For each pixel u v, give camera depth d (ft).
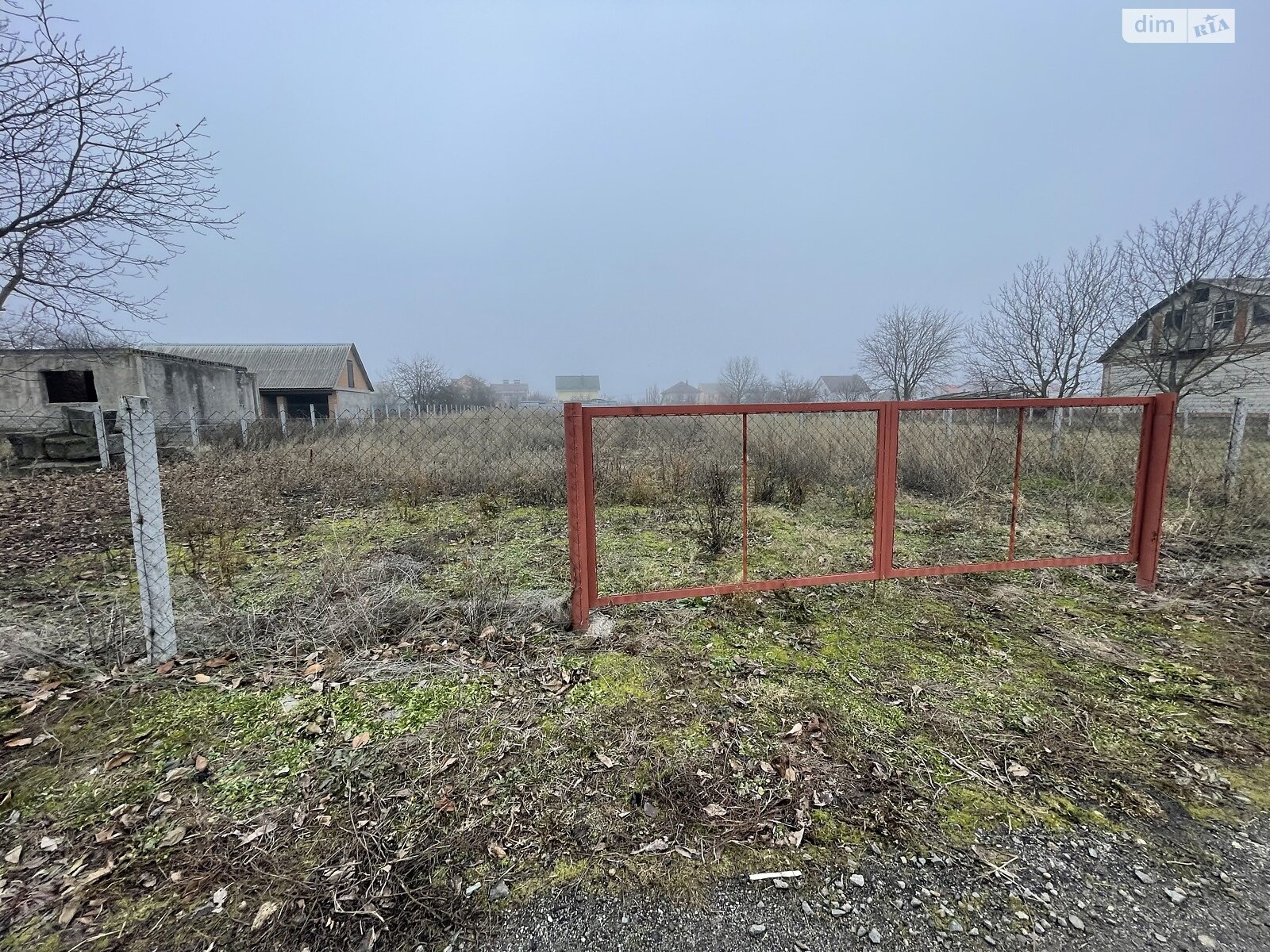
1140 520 10.21
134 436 7.18
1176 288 26.30
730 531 14.24
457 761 5.68
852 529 15.39
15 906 4.04
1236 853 4.53
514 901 4.10
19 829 4.77
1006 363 31.96
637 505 17.99
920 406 9.26
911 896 4.14
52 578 11.32
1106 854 4.53
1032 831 4.78
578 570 8.42
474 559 12.41
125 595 10.27
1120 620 9.14
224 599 9.33
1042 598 10.05
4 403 36.86
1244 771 5.52
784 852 4.54
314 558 12.57
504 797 5.17
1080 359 29.22
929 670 7.55
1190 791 5.26
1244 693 6.91
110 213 17.89
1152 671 7.48
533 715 6.51
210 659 7.68
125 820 4.88
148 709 6.60
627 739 6.05
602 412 8.18
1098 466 19.15
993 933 3.84
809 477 19.94
